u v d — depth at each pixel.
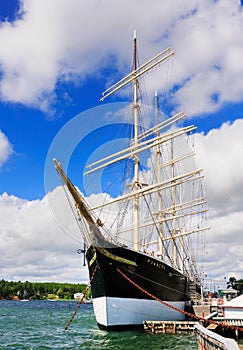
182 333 32.03
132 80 48.16
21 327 43.09
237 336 28.75
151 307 33.66
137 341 28.73
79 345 27.55
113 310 30.91
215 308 46.56
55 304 139.38
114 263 30.86
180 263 60.09
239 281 98.56
